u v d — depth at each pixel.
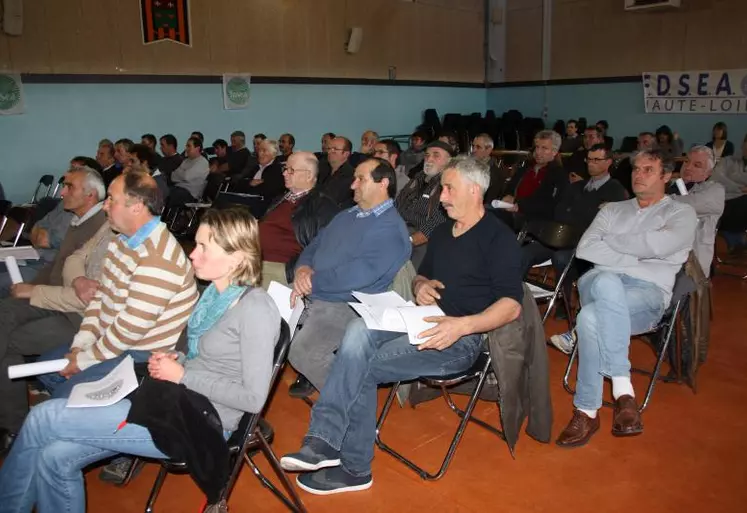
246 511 2.26
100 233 2.78
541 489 2.36
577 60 12.77
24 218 4.49
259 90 10.34
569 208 4.40
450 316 2.48
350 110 11.70
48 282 3.19
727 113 10.75
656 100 11.66
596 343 2.63
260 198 6.33
